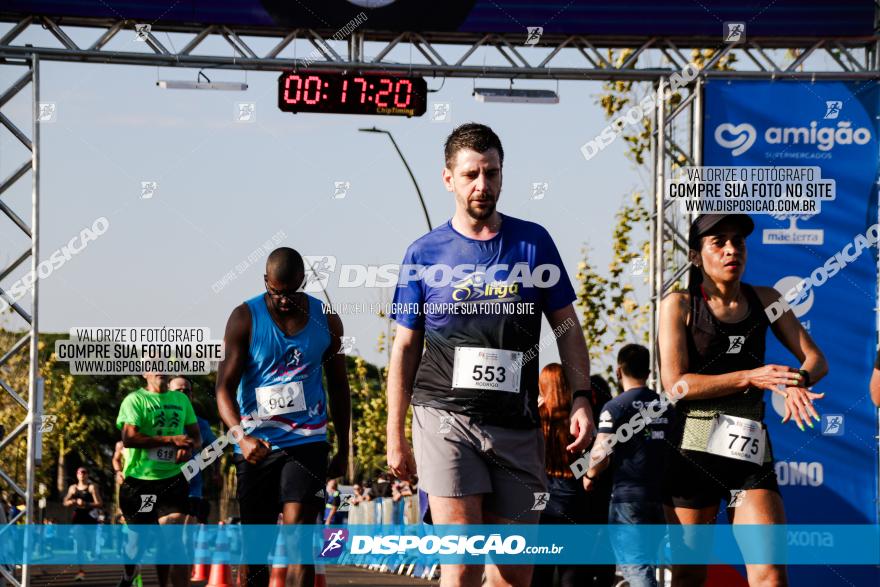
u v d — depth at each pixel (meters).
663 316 5.97
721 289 5.89
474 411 5.42
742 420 5.78
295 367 7.04
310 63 10.86
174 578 10.45
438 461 5.42
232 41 10.91
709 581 10.20
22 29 10.73
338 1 10.82
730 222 5.79
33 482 10.81
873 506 10.84
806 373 5.67
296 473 6.95
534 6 10.97
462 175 5.51
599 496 8.32
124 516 10.51
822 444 10.86
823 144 11.03
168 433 10.55
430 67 10.92
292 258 7.01
